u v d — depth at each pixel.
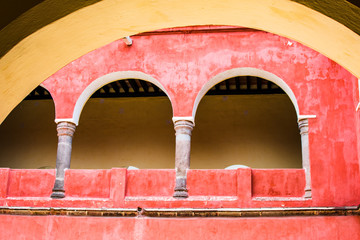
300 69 11.84
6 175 11.95
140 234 11.06
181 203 11.20
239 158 15.33
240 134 15.54
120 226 11.17
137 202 11.33
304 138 11.45
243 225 10.87
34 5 3.22
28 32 3.34
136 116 16.08
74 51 3.91
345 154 11.19
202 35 12.39
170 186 11.48
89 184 11.72
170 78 12.16
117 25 3.87
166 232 10.99
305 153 11.36
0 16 3.19
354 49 3.63
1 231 11.53
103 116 16.20
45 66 3.81
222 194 11.27
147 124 15.96
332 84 11.67
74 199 11.58
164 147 15.70
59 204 11.57
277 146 15.33
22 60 3.53
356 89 10.98
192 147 15.59
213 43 12.29
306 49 11.97
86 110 16.31
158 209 11.14
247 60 12.02
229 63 12.06
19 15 3.21
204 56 12.22
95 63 12.59
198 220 10.99
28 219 11.51
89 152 15.93
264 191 11.19
